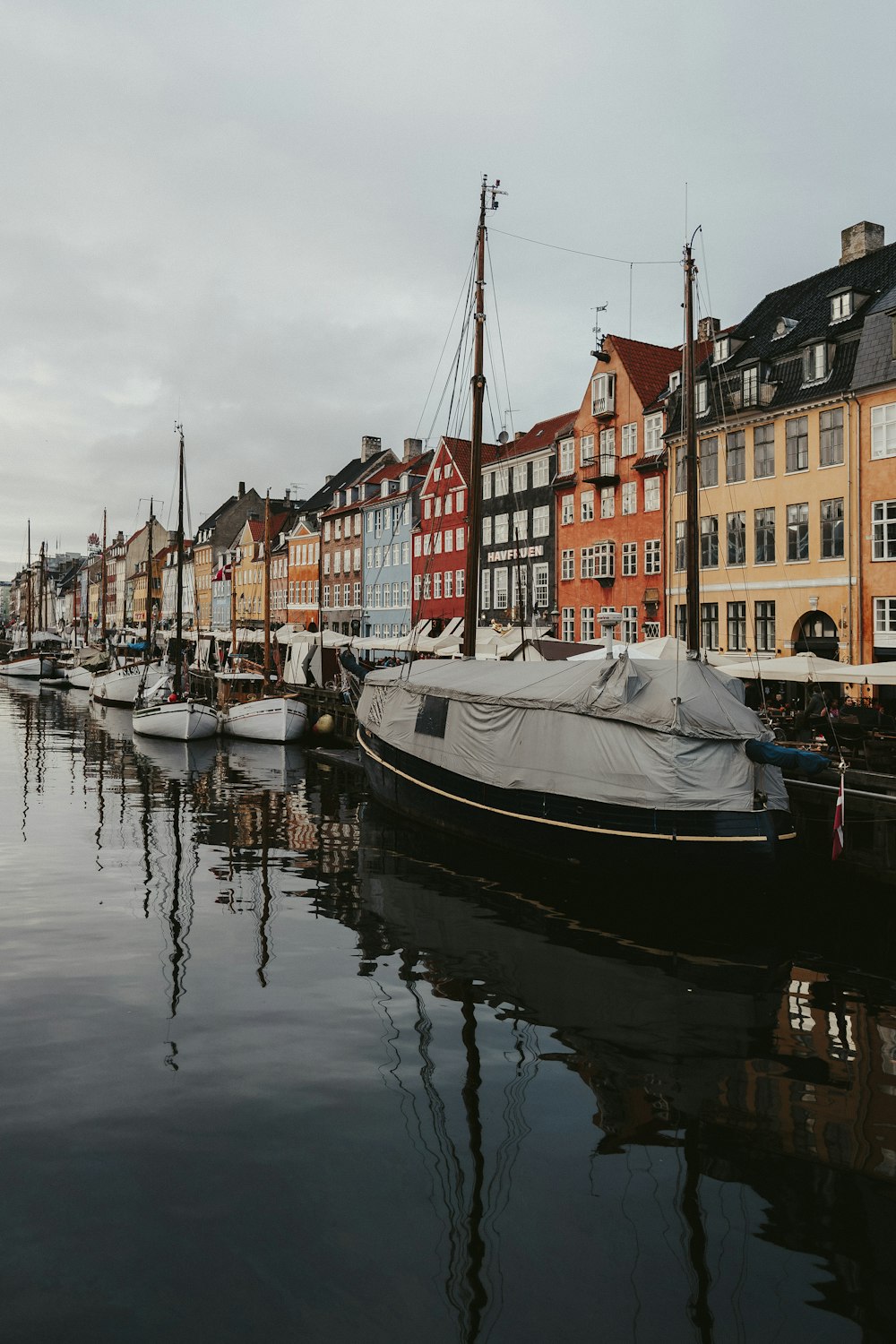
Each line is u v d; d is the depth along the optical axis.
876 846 15.29
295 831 22.33
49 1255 6.27
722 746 15.46
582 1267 6.38
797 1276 6.36
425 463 71.31
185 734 41.75
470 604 27.56
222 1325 5.66
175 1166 7.44
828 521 34.41
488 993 11.80
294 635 49.62
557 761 17.41
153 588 132.25
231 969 12.42
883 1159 7.92
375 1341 5.58
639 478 44.91
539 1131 8.24
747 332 41.34
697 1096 9.06
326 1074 9.23
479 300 27.97
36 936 13.59
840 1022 11.10
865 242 38.84
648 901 15.83
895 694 31.09
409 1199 7.10
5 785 29.14
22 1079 8.94
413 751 22.44
